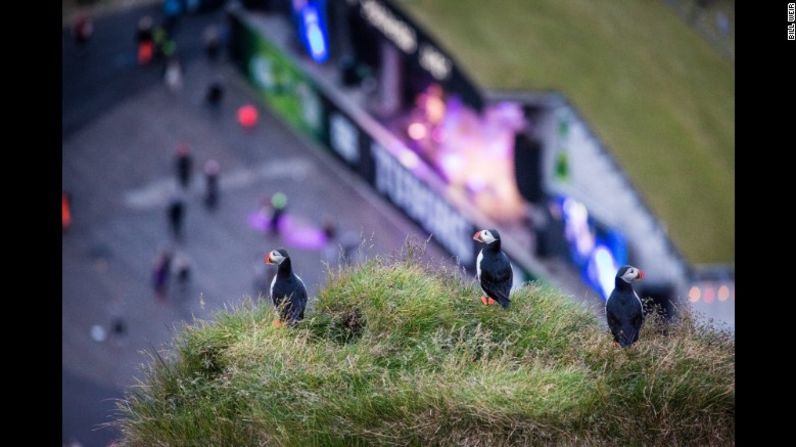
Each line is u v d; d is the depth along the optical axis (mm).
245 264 51625
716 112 56188
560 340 11609
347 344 11539
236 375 10961
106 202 55812
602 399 10641
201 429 10766
